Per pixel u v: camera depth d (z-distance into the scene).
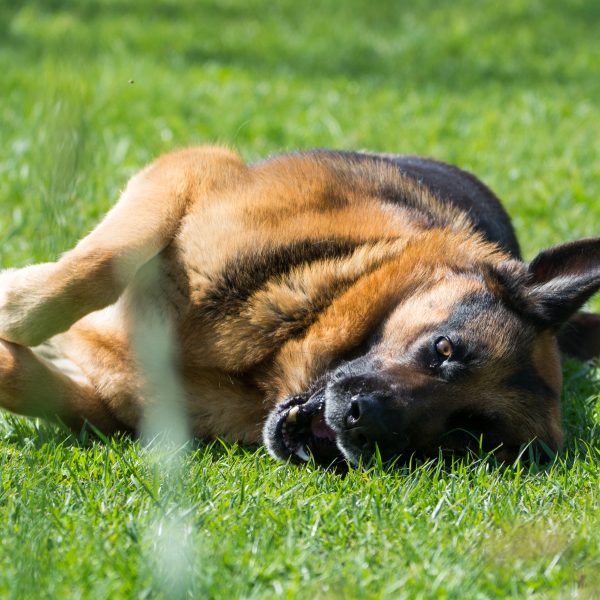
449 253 8.90
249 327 8.52
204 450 8.25
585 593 5.84
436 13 32.78
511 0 33.81
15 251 11.46
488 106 21.30
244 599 5.50
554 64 27.36
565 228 14.05
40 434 8.16
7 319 8.16
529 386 8.40
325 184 9.16
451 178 11.46
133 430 8.65
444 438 8.14
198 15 31.52
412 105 20.73
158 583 5.52
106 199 13.18
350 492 7.23
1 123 16.69
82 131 10.48
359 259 8.68
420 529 6.57
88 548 5.88
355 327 8.48
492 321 8.34
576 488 7.61
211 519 6.47
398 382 7.95
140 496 6.80
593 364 11.00
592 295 8.64
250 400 8.61
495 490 7.38
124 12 30.89
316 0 34.31
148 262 8.64
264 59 26.00
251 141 17.56
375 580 5.81
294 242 8.63
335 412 7.87
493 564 6.10
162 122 17.84
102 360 8.55
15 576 5.49
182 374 8.59
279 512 6.69
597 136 18.92
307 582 5.75
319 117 19.09
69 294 8.09
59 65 11.74
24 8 28.73
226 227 8.60
